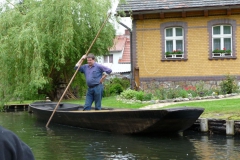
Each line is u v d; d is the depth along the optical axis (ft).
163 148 25.07
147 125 29.43
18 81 52.90
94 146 26.21
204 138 28.99
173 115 28.25
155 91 57.11
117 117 30.99
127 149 24.93
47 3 53.67
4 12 55.21
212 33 61.36
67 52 53.78
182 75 61.87
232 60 60.64
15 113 56.13
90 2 55.72
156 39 62.64
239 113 34.12
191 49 61.72
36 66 50.57
